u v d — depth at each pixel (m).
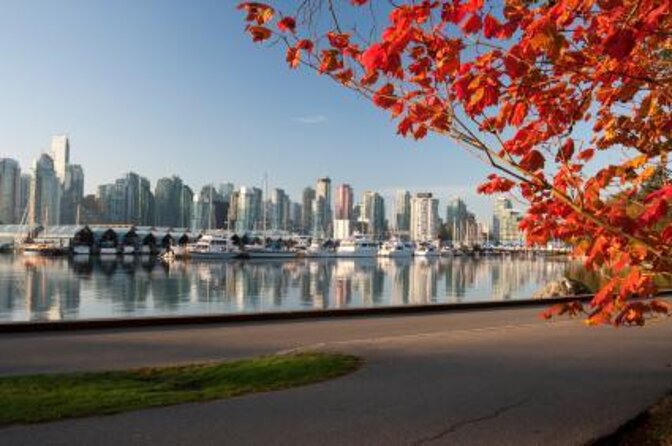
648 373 11.63
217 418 8.50
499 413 8.91
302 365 12.07
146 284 70.19
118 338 16.56
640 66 4.36
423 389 10.30
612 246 4.44
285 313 21.50
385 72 4.06
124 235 145.50
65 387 10.27
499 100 4.36
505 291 67.69
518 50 3.96
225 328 18.91
